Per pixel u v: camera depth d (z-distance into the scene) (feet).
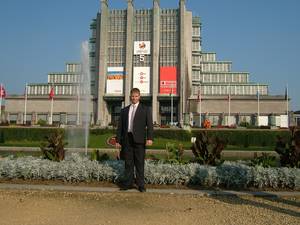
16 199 27.68
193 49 358.23
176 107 331.16
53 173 34.83
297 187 32.76
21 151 109.40
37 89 373.81
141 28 332.60
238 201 27.96
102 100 322.75
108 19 337.93
